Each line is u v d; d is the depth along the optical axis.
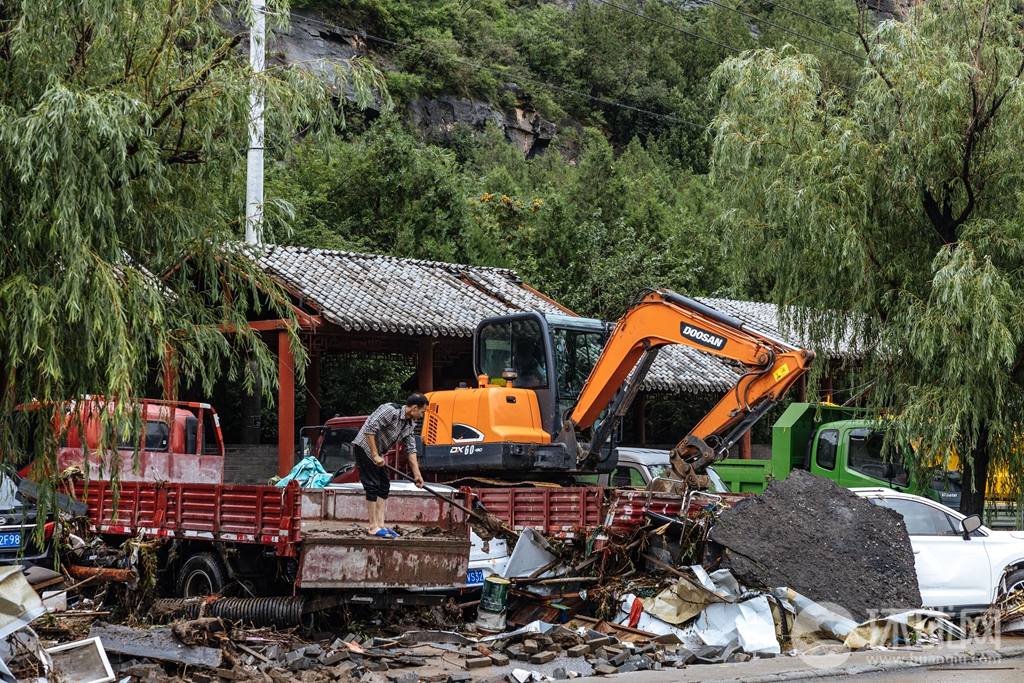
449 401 12.45
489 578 9.57
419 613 9.70
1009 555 10.64
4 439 6.94
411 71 49.28
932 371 13.08
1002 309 12.14
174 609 9.21
